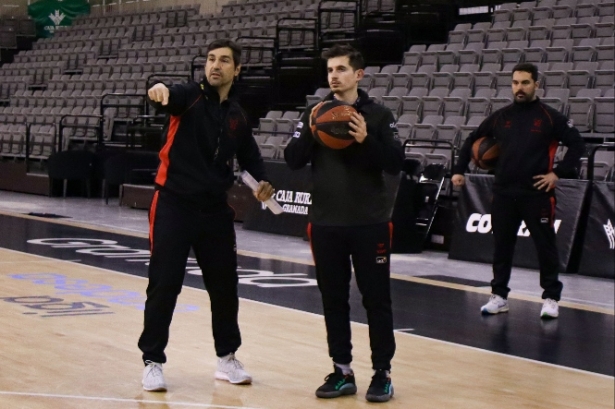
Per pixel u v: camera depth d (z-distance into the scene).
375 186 5.52
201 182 5.58
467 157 8.79
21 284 9.56
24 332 7.18
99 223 15.93
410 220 13.24
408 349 7.08
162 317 5.66
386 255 5.54
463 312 8.74
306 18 20.77
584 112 13.99
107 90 24.30
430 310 8.82
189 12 27.25
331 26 21.89
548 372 6.46
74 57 27.75
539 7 18.42
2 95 28.67
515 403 5.63
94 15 30.73
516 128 8.41
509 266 8.70
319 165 5.55
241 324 7.80
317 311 8.49
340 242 5.53
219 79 5.56
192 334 7.31
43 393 5.49
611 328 8.10
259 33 22.89
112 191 21.30
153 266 5.64
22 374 5.90
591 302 9.62
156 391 5.62
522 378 6.27
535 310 8.92
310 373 6.22
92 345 6.81
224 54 5.56
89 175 20.84
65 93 25.19
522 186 8.39
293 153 5.59
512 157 8.39
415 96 16.36
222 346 5.92
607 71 14.82
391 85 17.50
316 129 5.30
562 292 10.20
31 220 16.09
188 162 5.58
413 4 20.67
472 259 12.38
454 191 13.41
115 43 27.72
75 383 5.74
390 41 20.09
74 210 18.09
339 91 5.49
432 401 5.62
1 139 24.19
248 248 13.20
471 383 6.10
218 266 5.79
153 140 19.89
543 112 8.39
